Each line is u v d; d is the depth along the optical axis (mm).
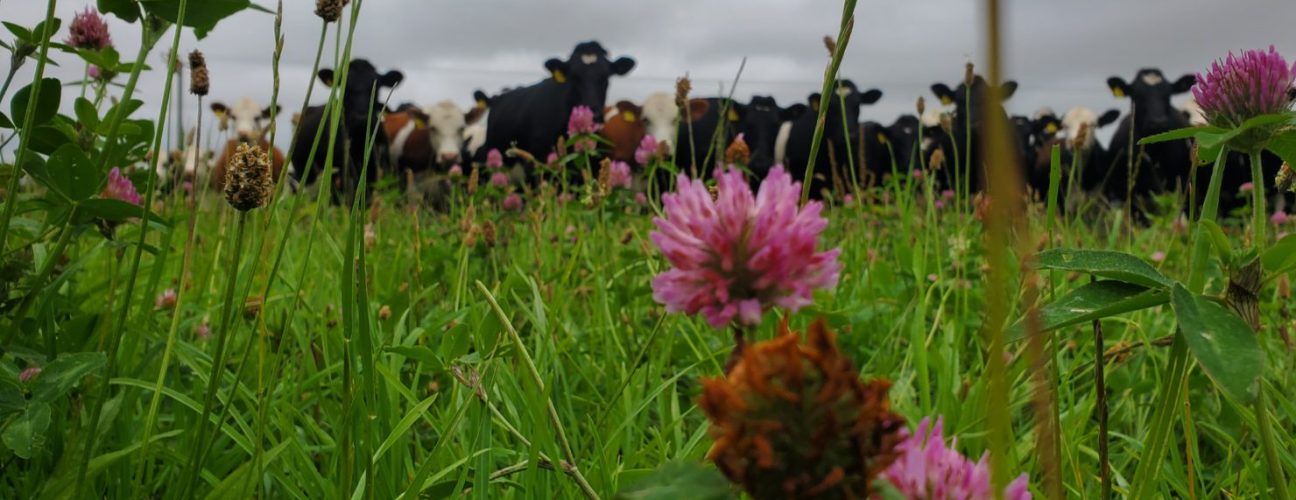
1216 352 924
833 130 18375
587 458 2010
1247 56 1282
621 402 2367
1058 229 4648
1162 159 17031
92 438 1520
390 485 1753
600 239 3908
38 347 2170
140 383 1794
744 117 15234
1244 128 1164
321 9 1621
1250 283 1107
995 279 462
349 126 16141
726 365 795
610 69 17828
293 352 2330
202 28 1967
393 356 2238
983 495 684
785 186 811
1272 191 9984
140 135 2338
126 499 1817
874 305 3260
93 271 3207
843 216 5426
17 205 2045
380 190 6852
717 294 785
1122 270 1093
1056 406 1502
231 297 1541
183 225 4242
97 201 1832
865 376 2791
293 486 1781
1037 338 473
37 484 1807
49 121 2064
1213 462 2451
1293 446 1996
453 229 5230
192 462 1604
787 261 781
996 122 400
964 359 2973
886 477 689
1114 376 2830
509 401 1913
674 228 809
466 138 19500
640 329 3125
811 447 586
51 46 2014
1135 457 2143
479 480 1652
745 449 588
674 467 646
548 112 17438
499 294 2535
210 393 1559
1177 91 18016
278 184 1706
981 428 2049
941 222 5516
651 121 17000
